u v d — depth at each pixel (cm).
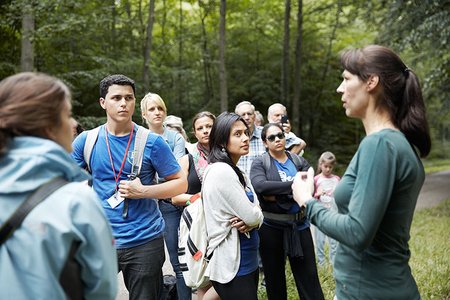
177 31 2350
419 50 1255
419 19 1181
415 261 554
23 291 128
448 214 1001
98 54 1566
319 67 2430
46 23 1199
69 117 153
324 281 480
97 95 1566
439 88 1270
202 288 331
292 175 381
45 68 1490
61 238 130
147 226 294
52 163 136
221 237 283
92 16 1322
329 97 2414
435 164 2978
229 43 2341
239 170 301
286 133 499
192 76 2047
